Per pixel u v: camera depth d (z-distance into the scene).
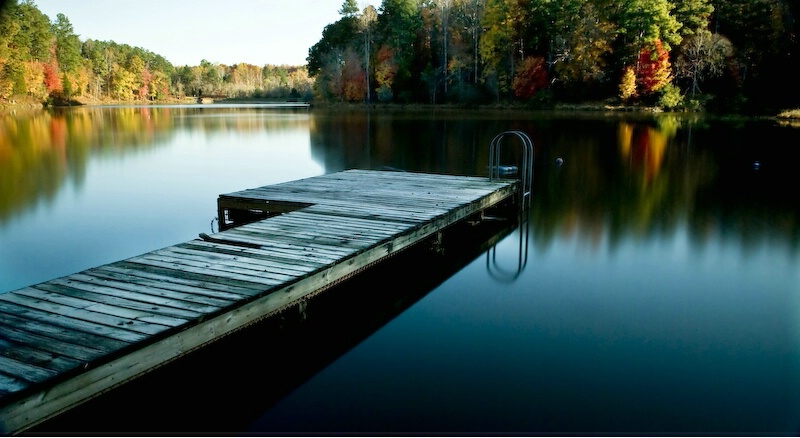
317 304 5.10
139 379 3.63
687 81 33.72
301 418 3.62
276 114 39.19
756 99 29.97
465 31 43.81
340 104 49.19
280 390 3.98
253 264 4.77
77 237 8.27
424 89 44.59
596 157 16.55
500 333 4.95
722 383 4.05
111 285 4.25
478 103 40.53
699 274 6.55
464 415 3.64
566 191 11.82
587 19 35.50
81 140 22.02
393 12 46.62
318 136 23.45
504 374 4.19
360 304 5.69
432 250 6.82
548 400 3.82
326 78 51.25
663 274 6.55
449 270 6.76
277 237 5.67
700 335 4.89
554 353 4.56
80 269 6.83
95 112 43.22
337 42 50.66
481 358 4.47
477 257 7.28
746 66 31.03
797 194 11.41
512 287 6.14
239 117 36.09
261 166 15.61
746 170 14.26
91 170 14.72
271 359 4.38
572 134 22.27
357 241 5.52
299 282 4.46
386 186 9.00
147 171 14.60
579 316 5.34
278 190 8.59
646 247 7.70
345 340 4.84
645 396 3.86
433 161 16.23
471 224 8.07
